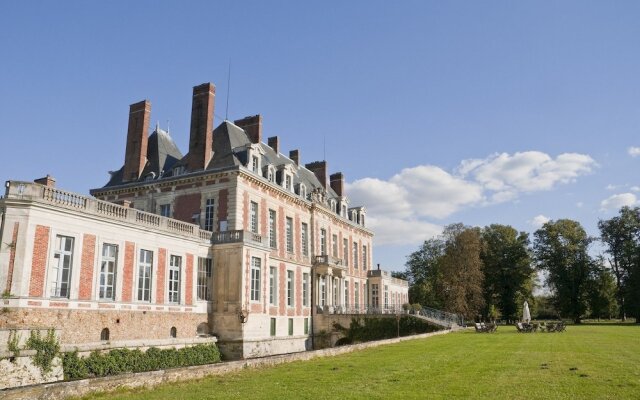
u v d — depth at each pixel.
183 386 13.80
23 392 10.59
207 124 37.88
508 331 45.53
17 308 20.83
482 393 12.48
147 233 27.80
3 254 21.08
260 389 13.20
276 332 39.22
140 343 25.94
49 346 20.11
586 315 82.00
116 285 25.42
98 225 24.78
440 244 79.44
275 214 40.69
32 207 21.83
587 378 15.05
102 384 12.38
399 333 43.56
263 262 35.31
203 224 35.81
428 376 15.59
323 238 50.41
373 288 61.06
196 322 31.16
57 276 22.80
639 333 39.56
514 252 76.38
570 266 72.62
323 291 48.75
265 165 40.84
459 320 63.56
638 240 70.44
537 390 12.93
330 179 59.75
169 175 38.94
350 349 24.86
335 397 11.96
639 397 11.97
